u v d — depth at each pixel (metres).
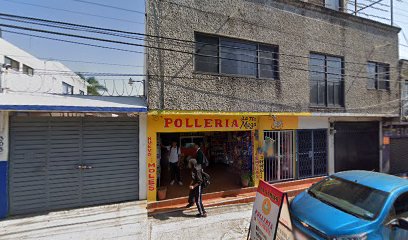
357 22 10.76
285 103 8.85
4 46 11.80
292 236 3.71
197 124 7.71
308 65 9.46
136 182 7.18
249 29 8.23
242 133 9.58
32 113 6.16
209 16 7.60
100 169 6.83
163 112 6.85
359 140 11.36
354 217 4.03
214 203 7.22
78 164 6.62
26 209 6.17
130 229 5.63
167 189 8.34
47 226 5.61
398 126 12.52
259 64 8.52
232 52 8.10
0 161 5.93
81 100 6.66
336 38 10.15
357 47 10.75
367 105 10.98
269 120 8.98
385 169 12.00
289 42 8.99
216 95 7.63
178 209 6.84
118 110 6.30
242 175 8.72
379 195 4.36
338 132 10.77
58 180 6.45
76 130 6.62
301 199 5.03
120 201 7.02
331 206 4.47
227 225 5.96
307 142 9.98
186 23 7.25
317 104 9.80
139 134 7.18
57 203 6.44
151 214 6.54
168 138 12.10
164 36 6.95
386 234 3.92
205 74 7.48
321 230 3.90
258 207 4.38
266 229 4.02
